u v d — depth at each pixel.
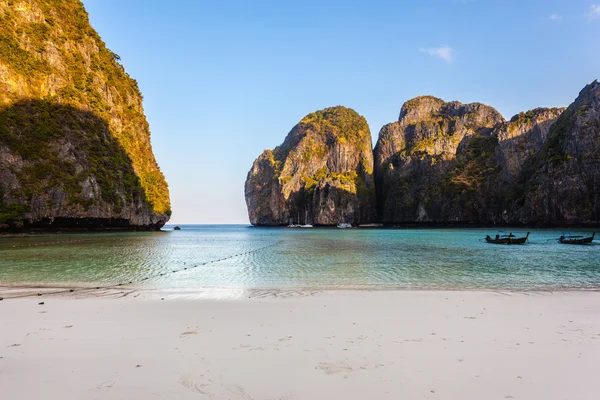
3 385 5.64
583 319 9.85
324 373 6.15
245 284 17.00
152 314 10.45
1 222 52.75
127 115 85.81
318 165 174.00
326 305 11.70
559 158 100.00
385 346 7.54
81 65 73.81
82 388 5.55
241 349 7.34
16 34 63.12
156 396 5.32
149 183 85.06
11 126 57.03
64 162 61.09
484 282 17.50
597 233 72.50
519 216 109.00
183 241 54.94
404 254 32.47
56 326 9.07
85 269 21.72
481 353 7.12
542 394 5.45
